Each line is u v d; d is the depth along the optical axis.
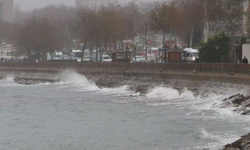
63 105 175.88
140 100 176.50
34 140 116.94
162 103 164.38
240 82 155.50
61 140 115.69
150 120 133.12
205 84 175.12
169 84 197.38
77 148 107.12
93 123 135.25
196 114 135.00
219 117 126.62
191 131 114.38
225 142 101.19
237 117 125.38
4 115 156.62
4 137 121.19
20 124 139.12
